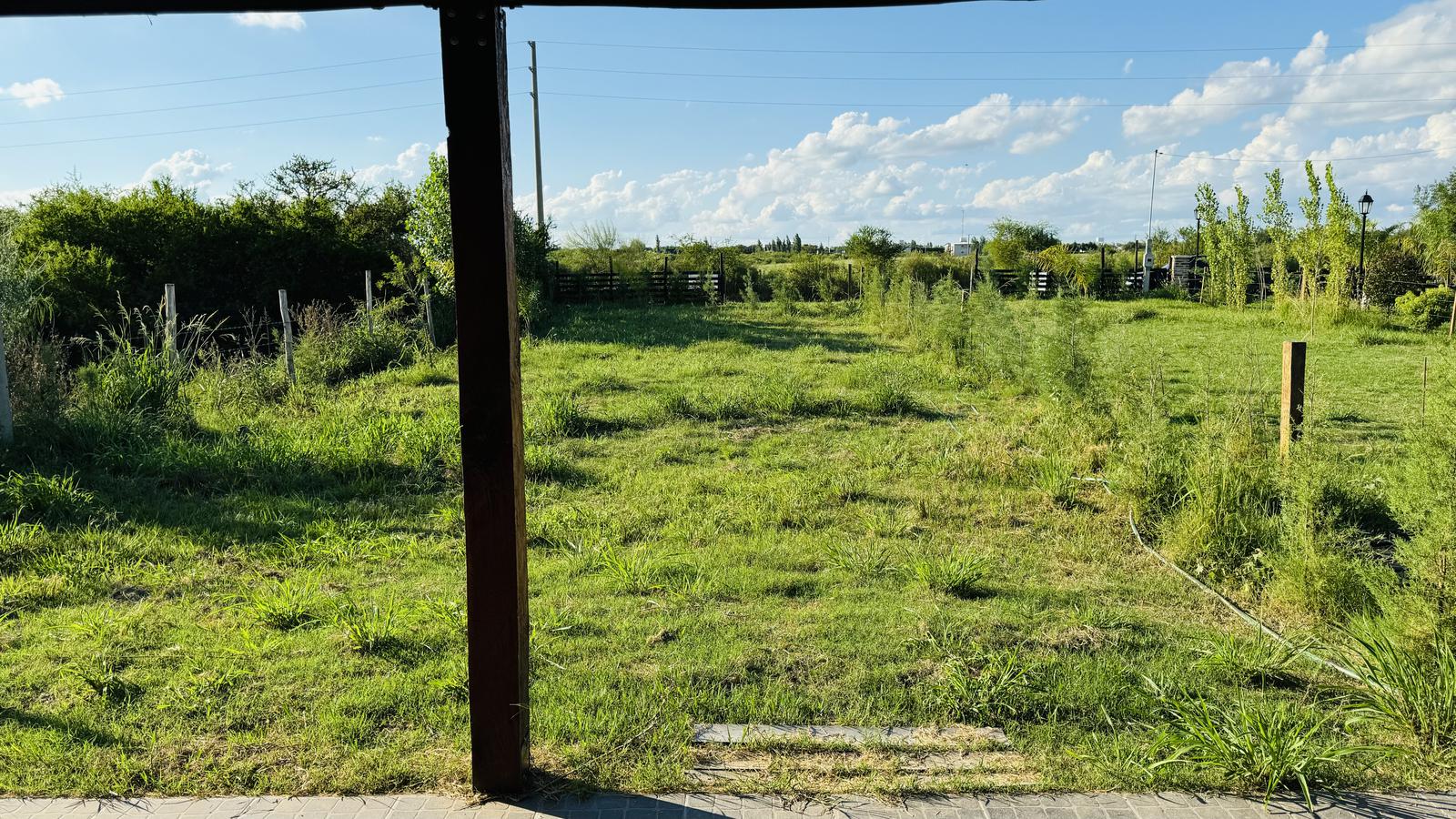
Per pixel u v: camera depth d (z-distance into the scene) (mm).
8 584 5195
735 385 12961
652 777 3172
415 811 2953
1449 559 3969
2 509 6332
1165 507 6777
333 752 3354
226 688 3926
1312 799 3031
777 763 3305
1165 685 3939
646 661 4277
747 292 28797
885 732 3590
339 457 8094
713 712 3764
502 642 3016
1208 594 5379
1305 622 4914
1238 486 6066
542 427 9844
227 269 17578
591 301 29297
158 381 9422
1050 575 5738
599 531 6516
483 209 2818
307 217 19266
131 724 3588
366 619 4715
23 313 9641
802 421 10805
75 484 7180
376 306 18375
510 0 2707
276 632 4617
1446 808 2979
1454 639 3824
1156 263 38719
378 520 6809
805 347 17766
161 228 17094
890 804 3014
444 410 10172
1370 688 3746
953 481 8008
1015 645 4473
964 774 3215
